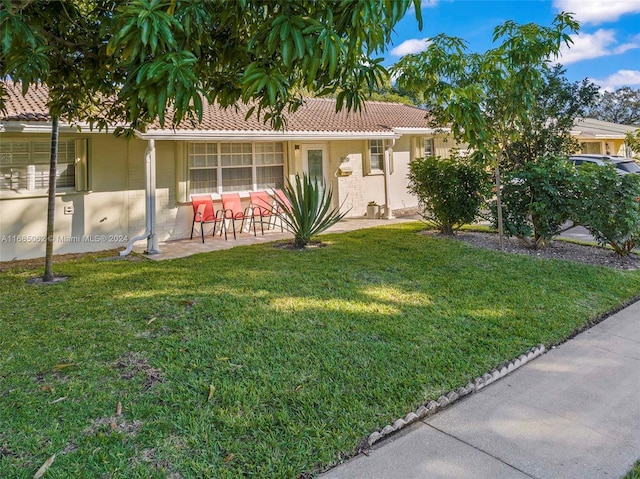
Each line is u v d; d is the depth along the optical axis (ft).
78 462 7.54
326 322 14.32
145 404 9.41
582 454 8.16
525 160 26.91
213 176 34.42
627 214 22.25
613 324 15.07
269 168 37.63
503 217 26.30
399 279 19.70
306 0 7.41
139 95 6.77
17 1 7.88
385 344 12.64
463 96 17.66
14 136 25.44
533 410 9.70
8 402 9.45
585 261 23.47
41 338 12.97
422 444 8.45
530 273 20.58
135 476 7.22
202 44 9.71
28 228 26.35
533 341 13.10
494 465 7.84
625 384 10.85
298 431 8.53
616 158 41.11
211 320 14.42
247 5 8.05
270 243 29.73
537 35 21.43
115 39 6.88
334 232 33.73
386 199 41.75
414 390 10.17
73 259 25.73
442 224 31.42
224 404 9.44
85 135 27.55
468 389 10.46
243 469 7.46
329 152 42.01
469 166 29.12
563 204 24.16
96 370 10.95
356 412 9.23
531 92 23.00
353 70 8.57
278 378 10.58
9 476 7.20
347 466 7.77
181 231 32.76
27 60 8.61
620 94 137.08
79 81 13.87
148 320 14.44
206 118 32.50
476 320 14.65
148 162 26.78
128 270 22.06
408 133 42.93
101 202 29.01
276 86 7.53
